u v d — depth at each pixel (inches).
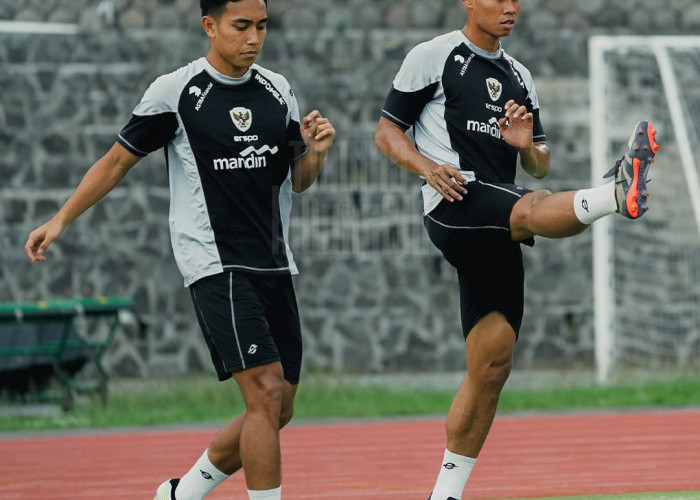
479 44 895.1
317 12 2426.2
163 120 831.1
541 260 2434.8
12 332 1929.1
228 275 822.5
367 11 2434.8
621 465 1380.4
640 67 2460.6
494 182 884.0
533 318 2428.6
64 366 1951.3
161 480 1341.0
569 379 2263.8
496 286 882.8
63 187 2322.8
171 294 2322.8
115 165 839.1
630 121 2456.9
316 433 1715.1
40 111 2321.6
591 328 2443.4
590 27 2501.2
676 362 2393.0
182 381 2166.6
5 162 2309.3
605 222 2279.8
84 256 2311.8
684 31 2516.0
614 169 790.5
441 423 1808.6
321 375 2208.4
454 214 870.4
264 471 805.2
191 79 831.1
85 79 2332.7
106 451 1576.0
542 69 2434.8
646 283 2404.0
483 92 886.4
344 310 2354.8
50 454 1553.9
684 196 2425.0
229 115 826.8
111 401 1971.0
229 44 816.3
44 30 2333.9
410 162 869.2
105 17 2364.7
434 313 2378.2
